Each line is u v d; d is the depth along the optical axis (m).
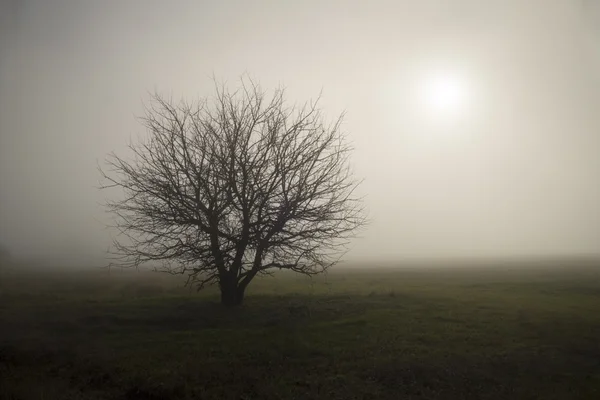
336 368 13.18
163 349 15.20
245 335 17.14
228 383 11.98
